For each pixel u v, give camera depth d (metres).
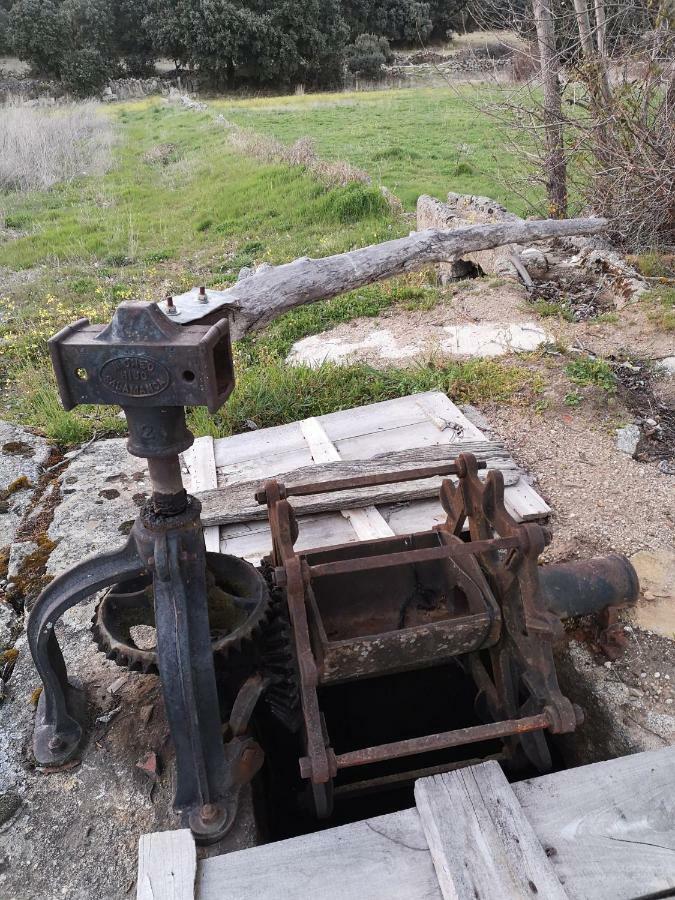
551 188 8.63
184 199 13.55
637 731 2.69
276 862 2.15
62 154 17.39
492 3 8.78
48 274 9.84
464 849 2.12
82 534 3.79
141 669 2.49
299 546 3.55
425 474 2.91
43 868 2.33
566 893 2.03
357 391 5.16
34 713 2.84
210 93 36.62
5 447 4.69
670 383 5.19
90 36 38.41
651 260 7.32
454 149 15.55
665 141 7.46
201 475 4.14
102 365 1.94
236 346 6.39
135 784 2.56
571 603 2.97
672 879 2.07
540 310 6.43
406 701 3.57
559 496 3.98
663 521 3.75
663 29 7.18
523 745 2.73
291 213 11.29
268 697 2.79
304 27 34.97
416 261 5.80
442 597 3.17
